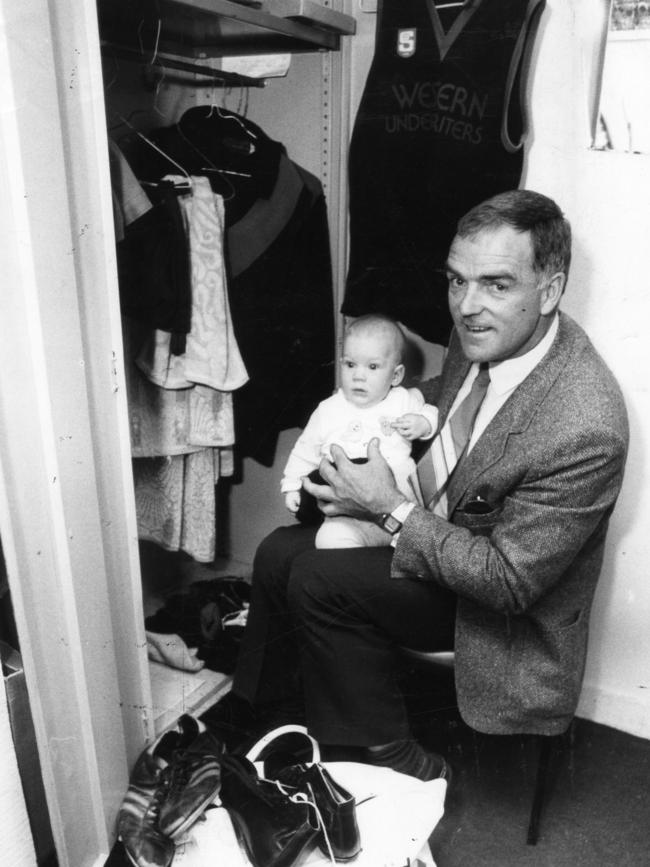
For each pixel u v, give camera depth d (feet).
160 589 7.25
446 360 5.09
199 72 5.43
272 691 5.33
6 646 4.10
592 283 5.08
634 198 4.79
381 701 4.58
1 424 3.44
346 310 5.76
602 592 5.55
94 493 3.96
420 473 4.80
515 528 4.04
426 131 5.09
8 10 3.08
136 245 4.82
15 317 3.43
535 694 4.32
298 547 5.15
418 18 4.91
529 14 4.57
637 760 5.40
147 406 5.46
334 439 5.07
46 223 3.42
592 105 4.76
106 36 4.81
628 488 5.27
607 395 4.07
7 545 3.54
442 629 4.60
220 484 7.35
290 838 3.93
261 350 6.01
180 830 4.10
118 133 5.63
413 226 5.32
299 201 5.83
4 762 3.55
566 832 4.75
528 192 4.09
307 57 5.79
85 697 4.07
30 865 3.72
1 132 3.22
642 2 4.43
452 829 4.77
